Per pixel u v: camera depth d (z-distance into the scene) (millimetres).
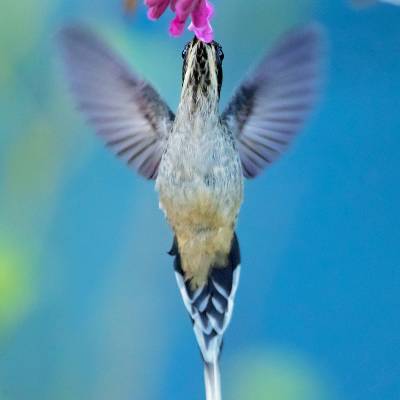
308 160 2652
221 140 2502
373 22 2615
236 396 2645
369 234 2658
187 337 2646
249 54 2584
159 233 2639
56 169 2615
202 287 2500
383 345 2670
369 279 2660
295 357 2652
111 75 2510
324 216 2654
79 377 2645
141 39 2598
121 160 2514
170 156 2504
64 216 2627
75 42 2506
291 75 2506
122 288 2641
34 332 2639
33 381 2641
